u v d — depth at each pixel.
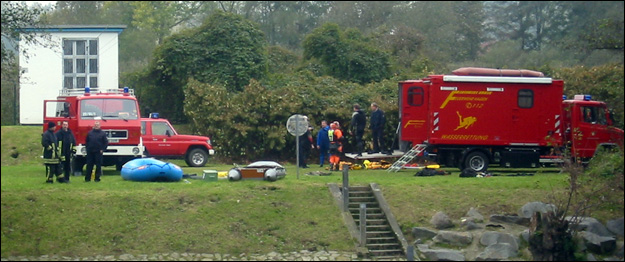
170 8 57.19
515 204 17.70
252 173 19.34
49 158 18.77
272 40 62.47
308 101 30.45
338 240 16.30
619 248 16.05
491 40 61.25
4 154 28.33
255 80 31.28
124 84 36.84
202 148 26.86
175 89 35.06
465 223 16.77
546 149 23.34
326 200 17.91
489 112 22.81
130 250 15.60
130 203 17.03
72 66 35.75
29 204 16.67
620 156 18.25
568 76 33.28
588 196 16.42
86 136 19.88
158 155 26.22
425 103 23.55
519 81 22.75
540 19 58.94
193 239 16.03
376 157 24.41
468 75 23.02
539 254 15.34
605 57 43.22
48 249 15.44
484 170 23.00
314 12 64.50
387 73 38.25
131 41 52.28
